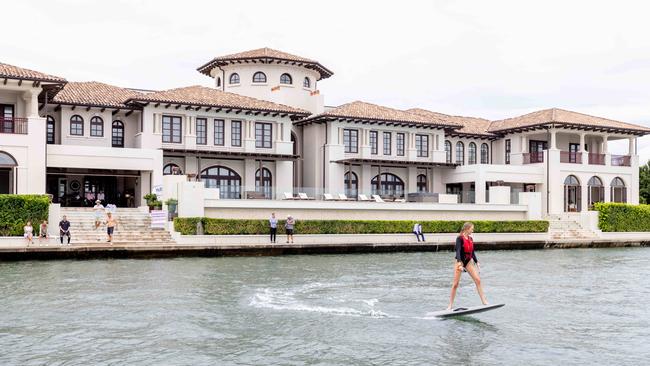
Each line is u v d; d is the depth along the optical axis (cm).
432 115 6047
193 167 4762
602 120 6081
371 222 3991
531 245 4194
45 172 3891
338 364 1166
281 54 5644
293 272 2569
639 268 2838
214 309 1672
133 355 1216
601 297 1925
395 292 2000
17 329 1421
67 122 4541
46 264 2781
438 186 5841
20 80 3800
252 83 5541
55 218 3353
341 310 1662
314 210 4162
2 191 4144
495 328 1452
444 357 1211
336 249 3591
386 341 1327
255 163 4978
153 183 4400
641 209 5006
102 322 1498
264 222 3684
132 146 4788
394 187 5578
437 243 3831
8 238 3069
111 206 3803
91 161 4209
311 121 5312
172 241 3469
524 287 2148
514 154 6053
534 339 1352
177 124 4700
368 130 5347
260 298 1858
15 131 3891
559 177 5656
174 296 1880
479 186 5447
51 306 1700
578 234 4766
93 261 2928
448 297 1898
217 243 3509
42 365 1149
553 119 5650
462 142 6072
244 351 1248
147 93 4862
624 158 6059
